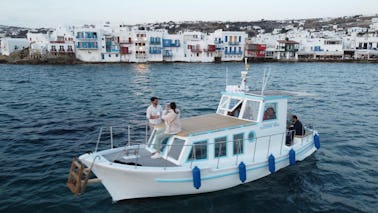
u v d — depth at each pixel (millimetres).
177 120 11609
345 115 28078
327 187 13336
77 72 74000
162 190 11398
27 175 14227
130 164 11188
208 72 76500
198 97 38250
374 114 28562
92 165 10734
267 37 135125
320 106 32375
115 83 53094
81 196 12320
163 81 56469
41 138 19906
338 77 65562
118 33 103250
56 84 50969
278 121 13891
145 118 26078
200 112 29469
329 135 21281
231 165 12055
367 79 61656
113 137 20219
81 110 29391
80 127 22797
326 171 14883
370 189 13250
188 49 111125
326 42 131500
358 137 20781
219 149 12055
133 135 20719
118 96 38531
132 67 90188
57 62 96625
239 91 14586
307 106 32312
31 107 30750
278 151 14000
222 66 97562
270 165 12930
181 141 11562
